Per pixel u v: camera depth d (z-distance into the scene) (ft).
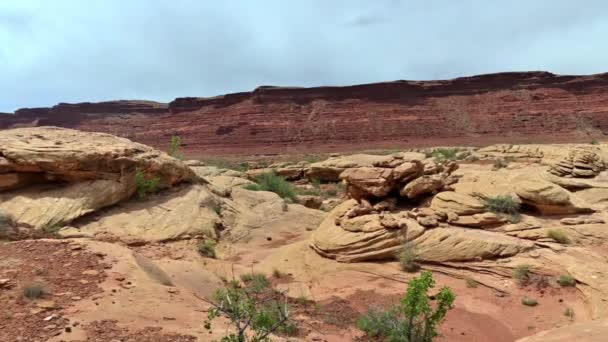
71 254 33.47
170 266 38.04
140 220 56.24
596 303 32.48
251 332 24.11
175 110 444.55
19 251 33.94
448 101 376.68
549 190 47.67
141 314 25.17
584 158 89.40
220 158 317.01
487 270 39.81
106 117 471.62
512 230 45.19
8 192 55.16
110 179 58.59
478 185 52.85
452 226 46.91
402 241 44.27
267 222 68.44
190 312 26.68
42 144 58.34
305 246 51.70
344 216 50.75
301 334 28.66
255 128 379.35
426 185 52.49
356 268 43.50
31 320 22.89
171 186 66.54
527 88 367.66
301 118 382.63
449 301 25.05
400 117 366.63
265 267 47.88
